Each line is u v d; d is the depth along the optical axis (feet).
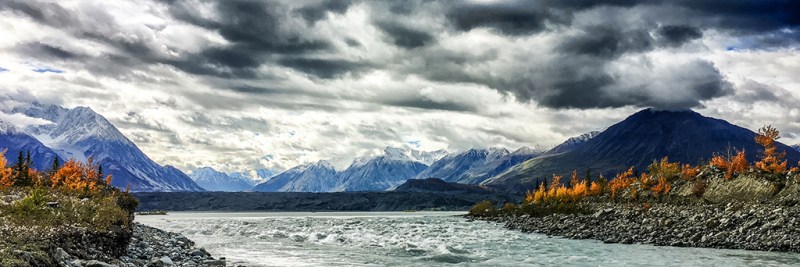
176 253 145.48
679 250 191.21
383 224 406.00
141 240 166.09
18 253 73.97
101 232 116.98
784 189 282.56
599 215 311.88
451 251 189.06
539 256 175.63
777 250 183.52
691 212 264.52
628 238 227.40
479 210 630.33
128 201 284.82
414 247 202.08
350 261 159.94
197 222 451.12
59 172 335.88
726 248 194.39
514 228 341.82
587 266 151.53
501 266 151.12
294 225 385.29
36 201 135.33
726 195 326.03
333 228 342.23
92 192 255.91
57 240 96.17
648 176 462.60
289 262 155.63
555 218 359.05
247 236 267.39
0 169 277.44
